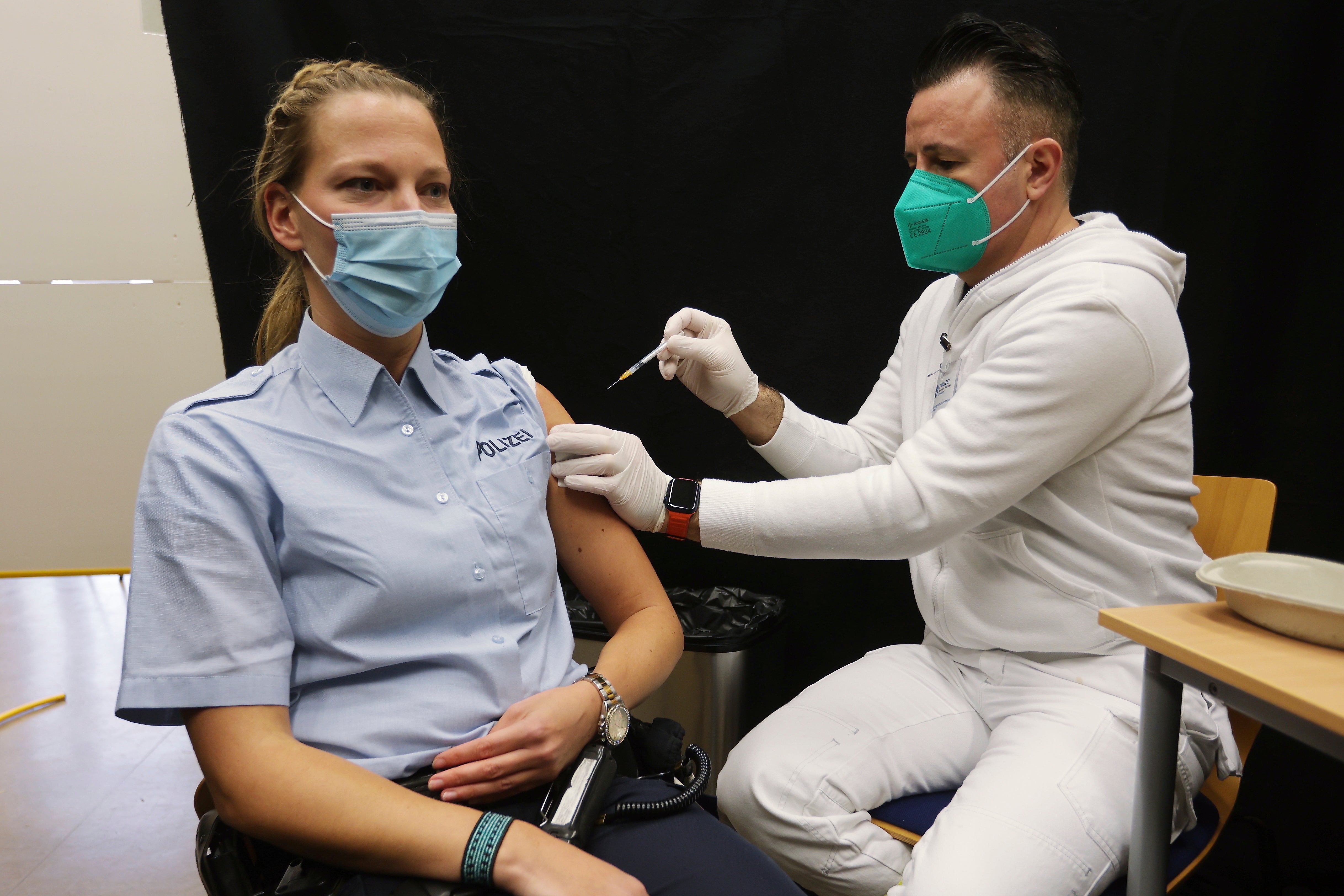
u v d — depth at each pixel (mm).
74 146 1953
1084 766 1148
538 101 1935
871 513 1246
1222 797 1312
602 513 1224
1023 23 1734
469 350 2051
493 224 1987
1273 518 1915
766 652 1862
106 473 2139
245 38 1824
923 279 1955
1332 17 1750
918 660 1527
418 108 997
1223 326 1895
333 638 892
